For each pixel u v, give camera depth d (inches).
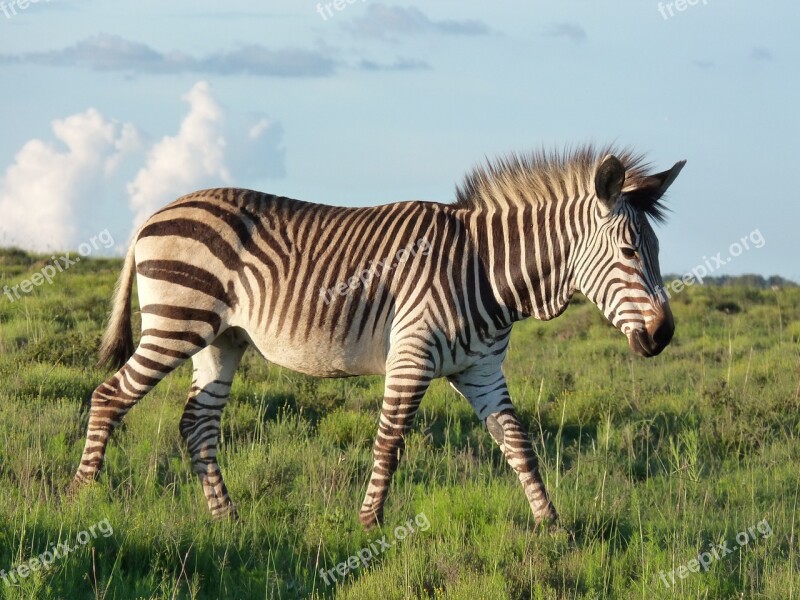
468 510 563.2
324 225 545.6
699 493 659.4
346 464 668.7
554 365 1124.5
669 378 1056.8
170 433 709.3
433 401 858.8
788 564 504.7
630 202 542.3
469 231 553.0
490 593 447.5
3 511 478.3
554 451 772.0
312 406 827.4
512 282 545.3
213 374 575.8
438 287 534.9
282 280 536.4
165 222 544.7
